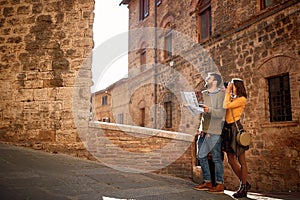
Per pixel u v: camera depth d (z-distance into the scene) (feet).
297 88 22.62
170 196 11.14
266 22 25.90
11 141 19.89
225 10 32.24
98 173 14.52
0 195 9.57
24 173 12.87
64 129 19.72
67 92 20.10
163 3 48.39
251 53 27.61
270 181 24.38
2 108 20.31
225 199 11.43
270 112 25.57
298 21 22.80
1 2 21.39
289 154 22.81
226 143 12.60
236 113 12.51
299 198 13.91
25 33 20.94
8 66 20.74
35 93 20.26
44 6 21.01
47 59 20.53
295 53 22.94
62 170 14.39
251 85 27.37
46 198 9.75
